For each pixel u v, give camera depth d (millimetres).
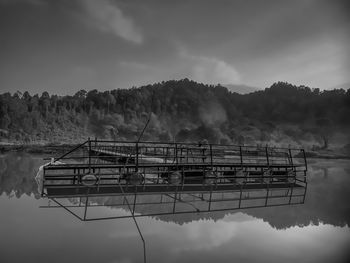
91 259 6734
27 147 55438
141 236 8445
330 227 9883
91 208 11266
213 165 16438
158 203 12258
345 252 7738
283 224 10070
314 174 31234
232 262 6941
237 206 12500
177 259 6996
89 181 13953
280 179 19188
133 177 14609
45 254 6961
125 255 7062
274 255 7477
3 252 6992
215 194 14680
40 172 18484
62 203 11984
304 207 12633
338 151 110625
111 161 23516
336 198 14703
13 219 9688
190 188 15242
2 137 183000
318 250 7828
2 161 35062
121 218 10141
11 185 16391
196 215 10859
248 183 17734
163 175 17312
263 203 13273
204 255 7297
